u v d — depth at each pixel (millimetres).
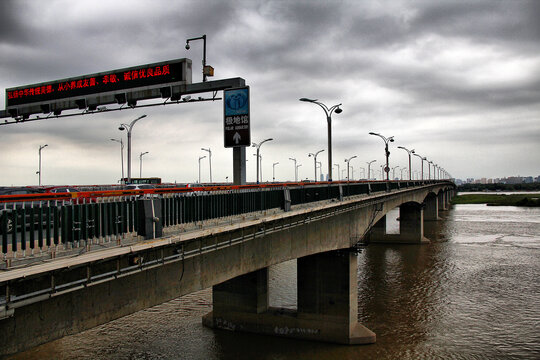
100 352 23578
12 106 21641
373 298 33812
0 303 8250
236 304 27359
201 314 30141
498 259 49531
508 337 25828
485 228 80500
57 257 8812
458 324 28031
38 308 9461
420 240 61969
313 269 26422
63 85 20547
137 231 11023
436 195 95688
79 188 26031
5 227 8320
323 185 24281
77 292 10266
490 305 32000
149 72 18641
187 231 12547
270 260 19312
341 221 27891
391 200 46344
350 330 25375
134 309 11836
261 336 26562
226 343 25125
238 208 15562
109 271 10719
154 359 22766
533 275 41469
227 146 16969
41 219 8812
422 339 25609
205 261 14680
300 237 22141
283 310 27562
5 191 20984
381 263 47594
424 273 42469
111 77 19453
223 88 17250
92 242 9891
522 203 145000
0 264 7988
